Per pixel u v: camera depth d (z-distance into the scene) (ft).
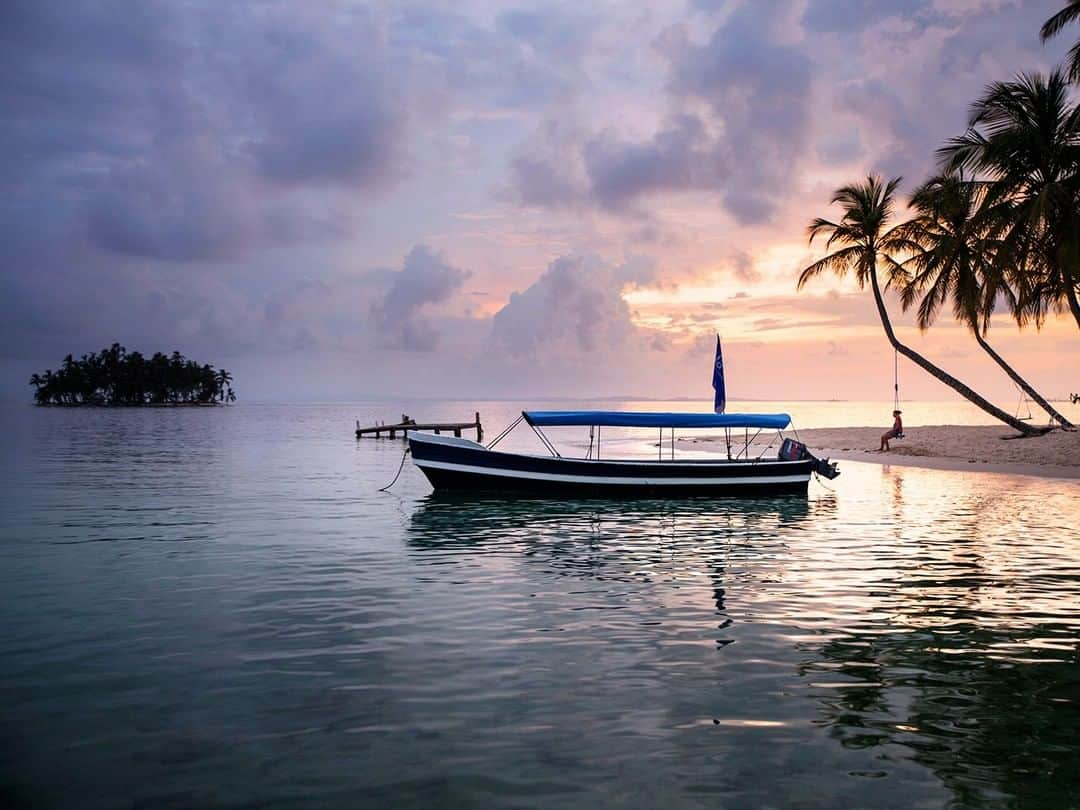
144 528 63.05
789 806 18.56
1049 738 22.45
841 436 173.17
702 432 229.86
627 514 72.69
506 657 29.96
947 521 66.59
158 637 32.78
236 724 23.49
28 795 19.16
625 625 34.60
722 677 27.66
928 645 31.58
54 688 26.68
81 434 251.19
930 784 19.67
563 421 83.61
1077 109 99.09
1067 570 46.55
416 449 84.12
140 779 20.02
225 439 219.41
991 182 111.75
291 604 38.55
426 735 22.62
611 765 20.66
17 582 43.45
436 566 48.29
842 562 49.32
